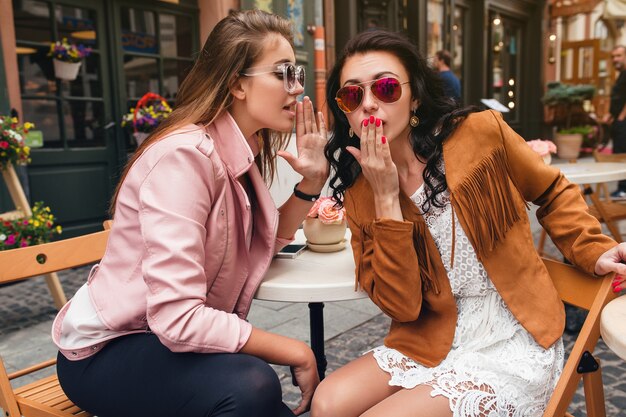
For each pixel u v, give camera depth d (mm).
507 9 11500
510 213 1503
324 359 2113
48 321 3684
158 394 1264
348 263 1781
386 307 1490
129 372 1311
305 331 3344
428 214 1545
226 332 1259
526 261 1502
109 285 1393
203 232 1325
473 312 1533
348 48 1536
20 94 4668
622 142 6777
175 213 1270
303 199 1729
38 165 4859
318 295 1518
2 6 4418
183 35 5887
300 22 6648
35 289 4391
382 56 1489
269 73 1463
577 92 12383
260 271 1563
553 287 1518
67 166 5086
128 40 5430
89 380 1371
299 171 1672
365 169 1444
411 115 1568
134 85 5531
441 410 1345
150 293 1229
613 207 4324
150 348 1318
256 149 1668
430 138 1523
